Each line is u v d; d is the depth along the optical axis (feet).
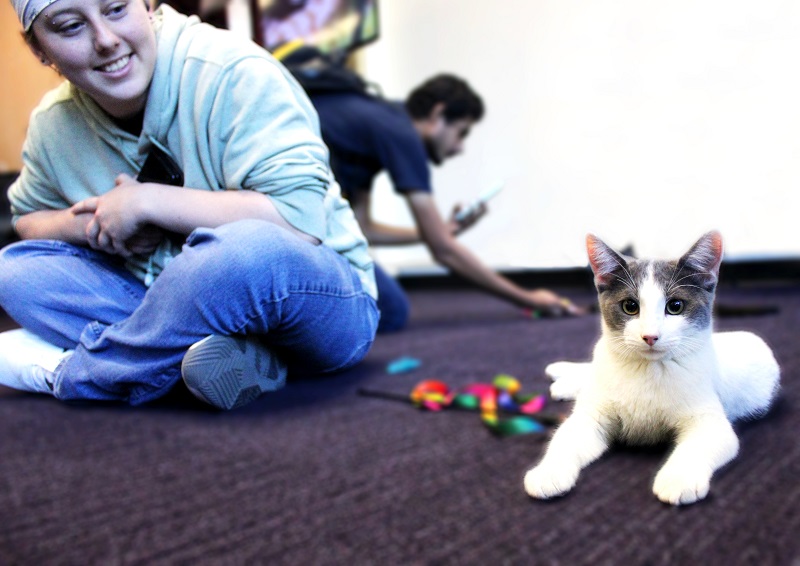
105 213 3.37
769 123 7.98
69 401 3.78
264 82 3.54
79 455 2.96
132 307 3.80
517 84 9.80
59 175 3.82
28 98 9.57
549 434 3.05
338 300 3.84
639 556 1.96
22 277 3.65
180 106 3.51
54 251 3.75
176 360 3.44
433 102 7.37
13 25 9.27
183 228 3.43
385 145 6.70
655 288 2.76
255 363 3.67
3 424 3.45
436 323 7.33
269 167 3.50
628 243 8.85
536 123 9.71
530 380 4.16
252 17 9.14
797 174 7.93
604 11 8.89
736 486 2.40
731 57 8.09
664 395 2.70
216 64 3.51
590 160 9.33
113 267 3.91
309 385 4.31
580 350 5.04
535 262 9.99
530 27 9.54
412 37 10.76
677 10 8.36
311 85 6.82
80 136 3.75
